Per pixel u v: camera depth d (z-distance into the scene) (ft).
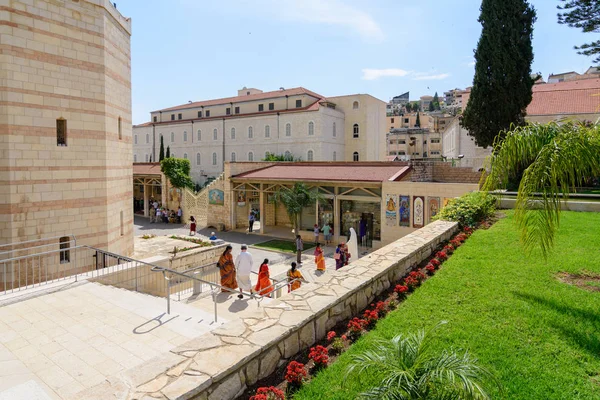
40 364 20.58
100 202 45.55
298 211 77.46
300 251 67.26
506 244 33.86
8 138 37.93
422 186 67.26
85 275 35.65
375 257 28.07
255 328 16.83
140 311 28.58
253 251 76.07
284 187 86.74
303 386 15.05
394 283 26.89
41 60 39.91
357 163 89.10
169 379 12.88
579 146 21.79
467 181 87.86
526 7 92.12
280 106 180.14
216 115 199.52
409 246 31.04
